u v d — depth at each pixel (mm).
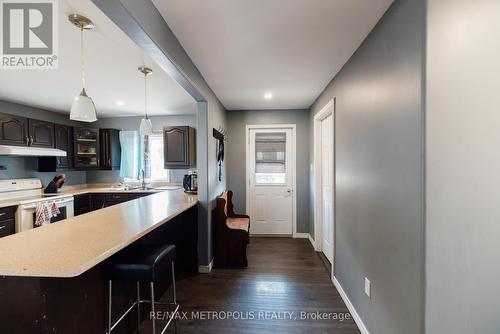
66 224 1683
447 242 1198
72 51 2105
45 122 4055
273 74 2656
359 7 1526
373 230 1755
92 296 1498
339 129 2553
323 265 3209
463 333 1213
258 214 4492
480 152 1187
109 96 3547
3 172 3727
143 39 1479
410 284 1316
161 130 4887
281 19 1656
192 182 3646
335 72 2592
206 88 2920
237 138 4430
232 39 1921
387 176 1555
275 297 2439
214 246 3307
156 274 1552
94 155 4715
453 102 1177
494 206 1190
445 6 1171
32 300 1157
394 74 1463
